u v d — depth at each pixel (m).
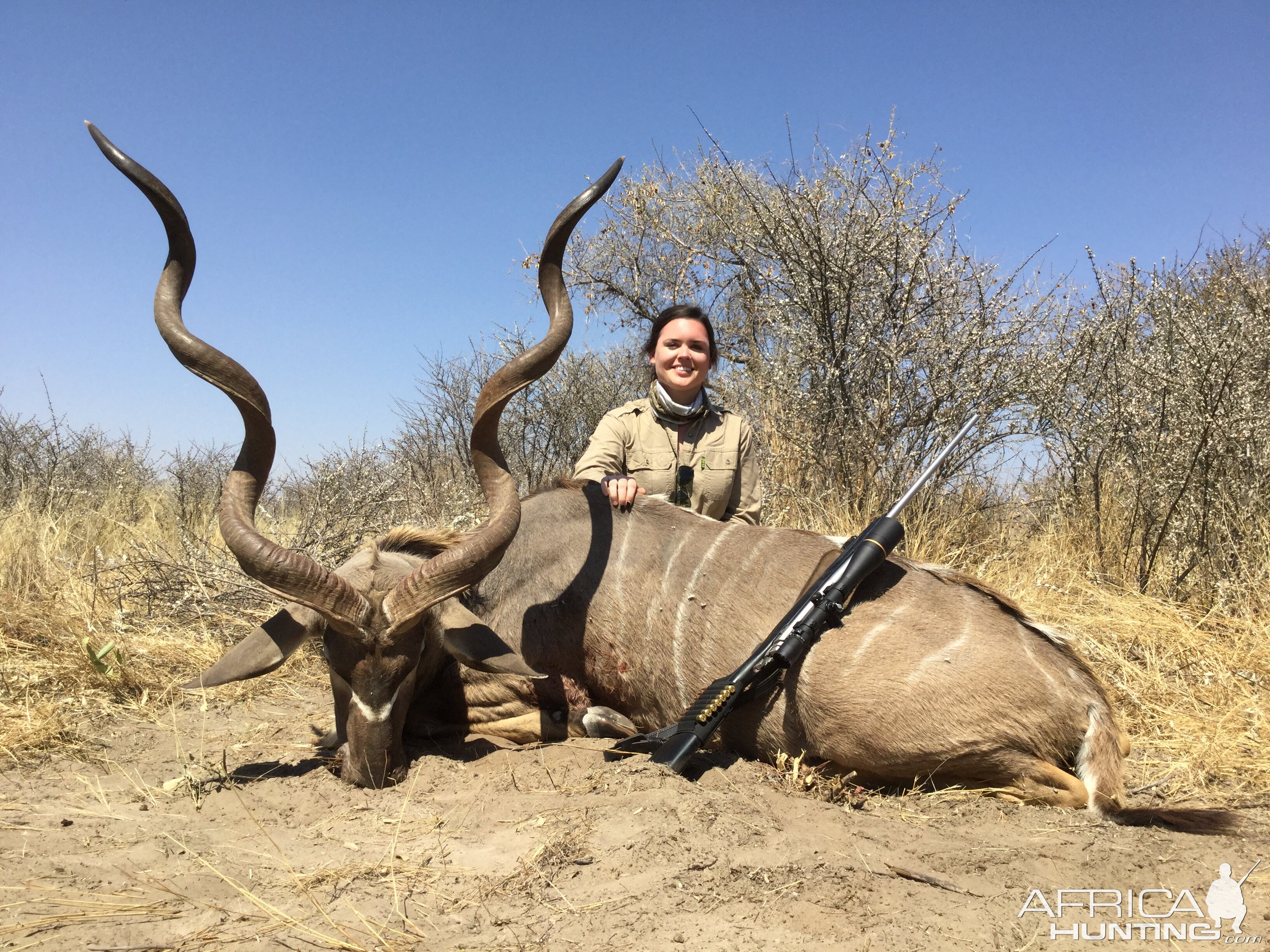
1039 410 3.43
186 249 1.84
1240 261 4.20
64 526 3.89
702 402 2.53
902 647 1.80
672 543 2.12
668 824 1.55
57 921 1.25
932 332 3.62
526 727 2.10
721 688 1.83
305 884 1.38
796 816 1.63
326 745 1.99
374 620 1.75
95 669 2.34
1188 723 2.14
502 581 2.18
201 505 4.84
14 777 1.84
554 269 2.02
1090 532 3.38
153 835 1.56
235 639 2.72
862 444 3.56
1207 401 2.99
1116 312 3.42
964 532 3.48
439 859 1.48
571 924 1.27
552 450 5.19
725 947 1.21
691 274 5.77
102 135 1.75
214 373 1.79
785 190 3.76
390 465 3.83
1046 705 1.74
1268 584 2.85
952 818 1.69
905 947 1.22
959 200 3.61
